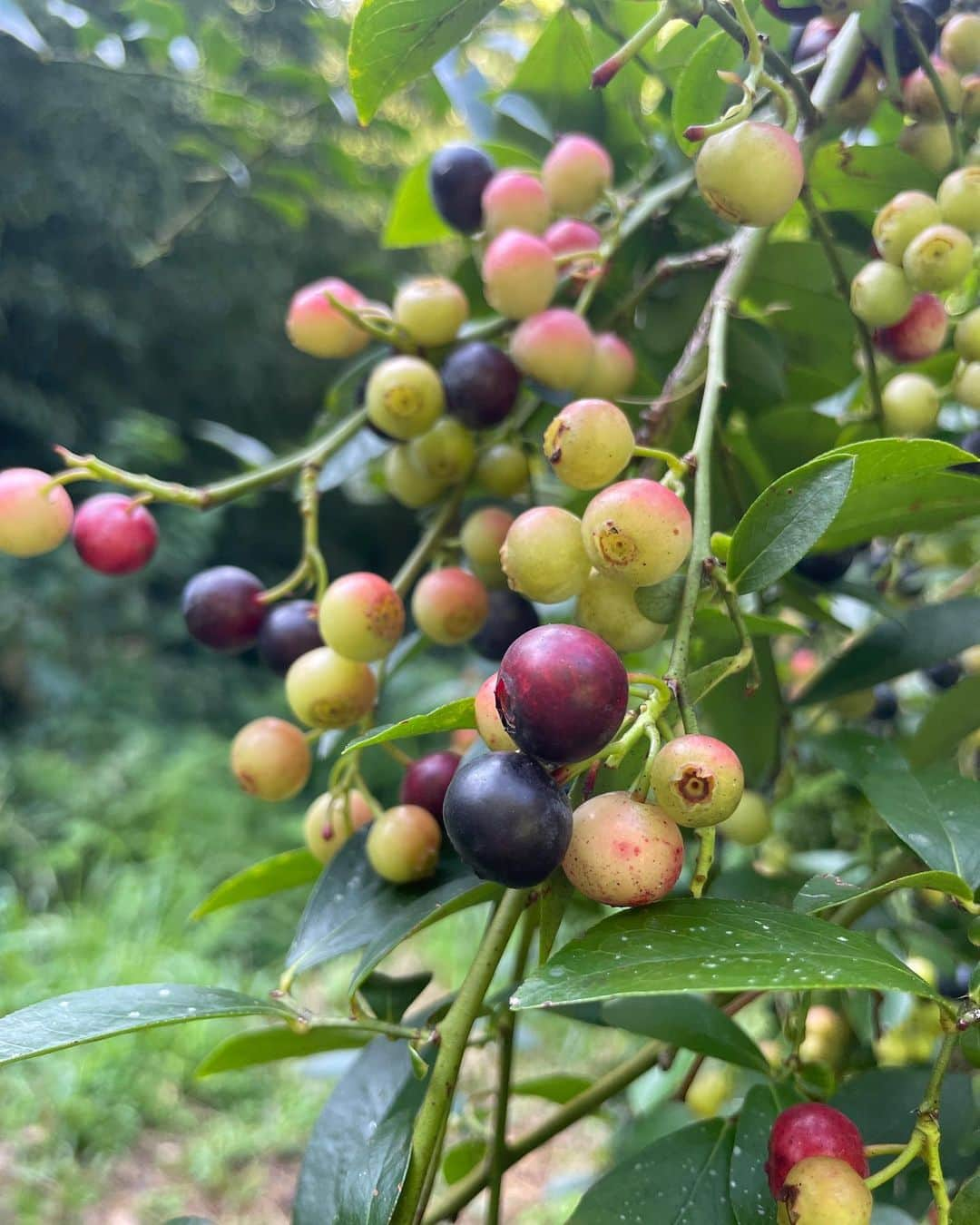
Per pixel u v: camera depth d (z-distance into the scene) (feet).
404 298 0.61
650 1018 0.49
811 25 0.59
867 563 0.86
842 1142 0.35
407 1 0.48
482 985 0.39
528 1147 0.56
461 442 0.60
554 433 0.41
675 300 0.64
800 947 0.32
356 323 0.60
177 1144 2.01
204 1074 0.60
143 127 3.33
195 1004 0.40
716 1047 0.49
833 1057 0.65
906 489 0.47
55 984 2.20
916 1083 0.47
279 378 4.28
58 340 3.85
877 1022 0.66
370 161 1.80
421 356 0.63
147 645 3.53
